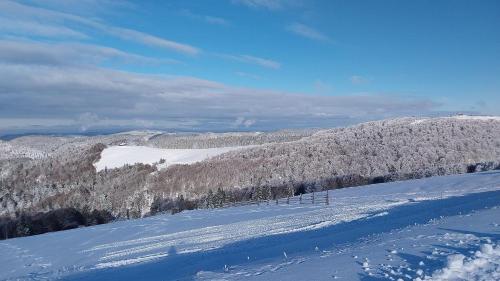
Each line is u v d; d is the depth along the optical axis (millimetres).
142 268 15844
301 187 84562
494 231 9875
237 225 27641
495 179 36312
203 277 9805
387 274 7379
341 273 7883
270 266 9898
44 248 29312
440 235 10383
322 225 21547
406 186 40094
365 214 23922
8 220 88000
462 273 6789
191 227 30141
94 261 21453
